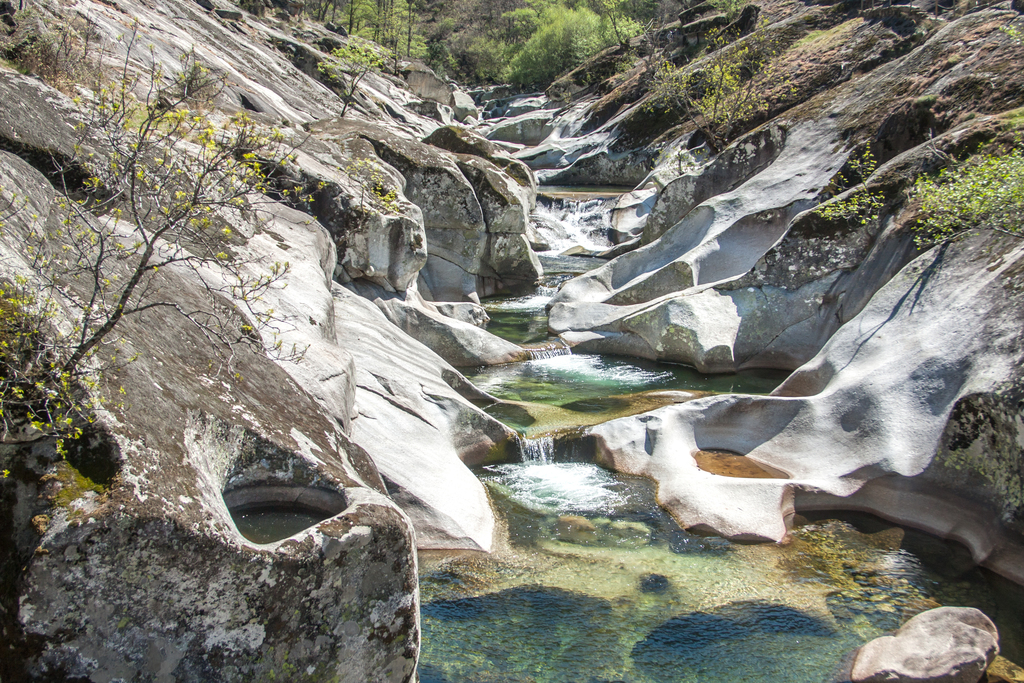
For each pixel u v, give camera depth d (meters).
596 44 61.81
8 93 6.44
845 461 8.61
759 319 13.56
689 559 7.33
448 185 16.20
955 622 5.91
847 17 31.98
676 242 16.61
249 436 4.89
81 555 3.64
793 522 8.05
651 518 8.09
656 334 13.91
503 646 6.02
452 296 16.78
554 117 48.00
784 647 6.08
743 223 15.53
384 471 7.60
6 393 3.92
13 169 5.38
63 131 6.77
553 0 75.50
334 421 6.10
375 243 12.45
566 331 15.41
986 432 7.53
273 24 42.47
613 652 5.99
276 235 9.46
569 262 22.45
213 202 4.70
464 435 9.28
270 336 6.84
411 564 4.50
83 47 11.40
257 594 3.94
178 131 4.91
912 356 9.14
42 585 3.60
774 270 13.62
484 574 6.98
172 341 5.30
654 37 46.62
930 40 17.39
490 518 7.94
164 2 27.08
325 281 9.16
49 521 3.67
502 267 18.64
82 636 3.68
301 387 6.23
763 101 27.14
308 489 4.92
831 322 13.08
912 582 7.02
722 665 5.86
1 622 3.66
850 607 6.63
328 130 16.00
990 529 7.32
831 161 16.05
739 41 32.69
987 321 8.60
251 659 3.96
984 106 13.89
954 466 7.85
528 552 7.39
